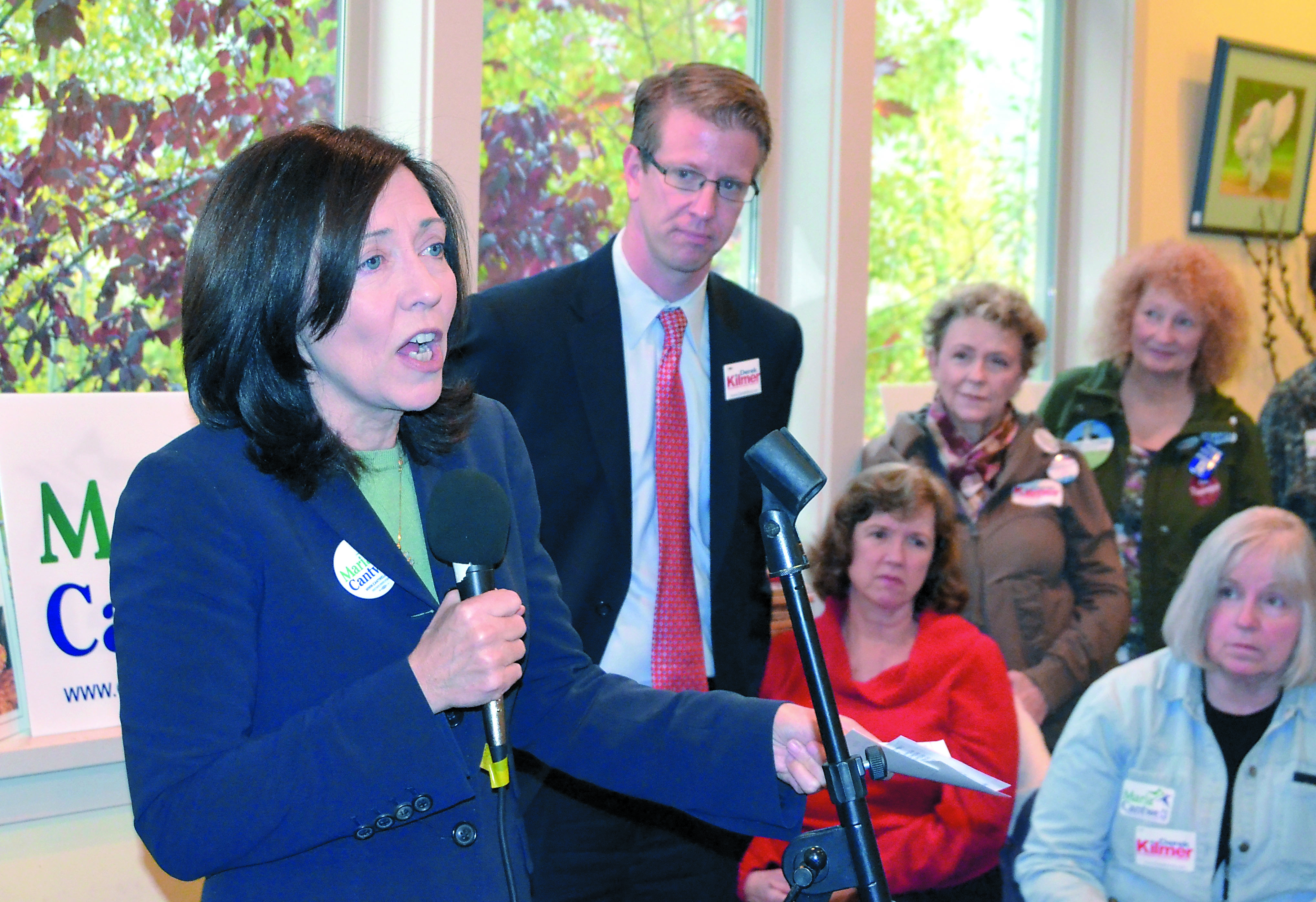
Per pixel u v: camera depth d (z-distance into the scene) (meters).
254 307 0.98
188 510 0.98
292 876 1.01
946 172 3.43
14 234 1.96
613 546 2.03
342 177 0.99
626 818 2.10
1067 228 3.68
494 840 1.09
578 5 2.67
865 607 2.42
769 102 3.02
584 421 2.03
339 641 1.01
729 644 2.16
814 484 1.00
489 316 2.02
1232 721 2.28
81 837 1.86
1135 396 2.97
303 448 1.01
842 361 2.99
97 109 2.04
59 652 1.79
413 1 2.22
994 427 2.73
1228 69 3.60
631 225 2.13
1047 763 2.57
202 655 0.95
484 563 1.01
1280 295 3.88
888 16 3.26
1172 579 2.89
